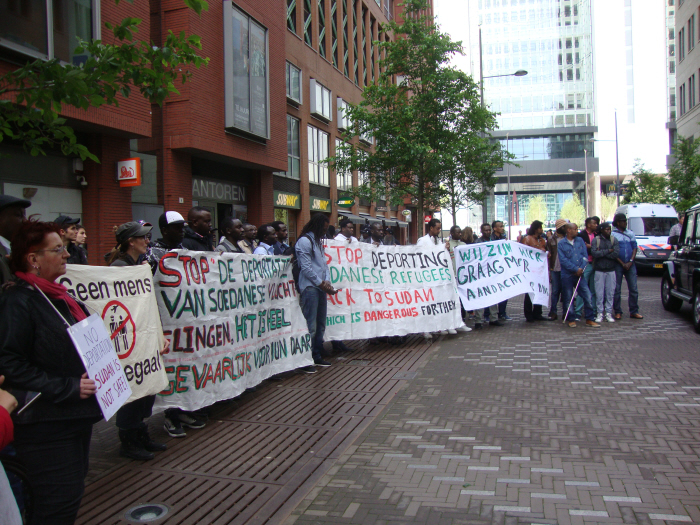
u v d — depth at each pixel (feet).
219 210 55.01
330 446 14.64
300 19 73.00
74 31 33.76
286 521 10.73
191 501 11.68
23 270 8.22
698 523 10.14
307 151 75.46
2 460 8.92
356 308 27.27
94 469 13.50
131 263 14.32
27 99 15.84
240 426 16.61
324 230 23.85
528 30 296.51
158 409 15.56
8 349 7.72
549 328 32.37
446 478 12.42
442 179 61.57
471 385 20.18
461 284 32.40
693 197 80.89
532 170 293.64
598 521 10.32
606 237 33.58
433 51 54.90
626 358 23.62
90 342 8.49
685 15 116.78
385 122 56.08
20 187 33.09
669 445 13.93
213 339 17.24
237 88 50.14
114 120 35.60
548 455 13.53
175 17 44.98
